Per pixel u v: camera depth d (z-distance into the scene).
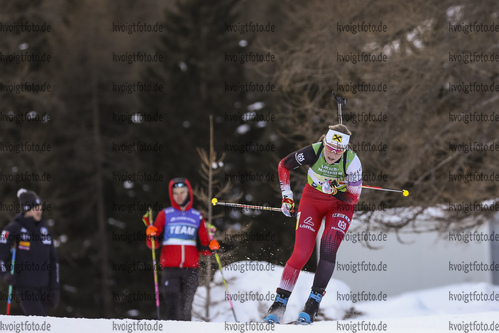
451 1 26.11
